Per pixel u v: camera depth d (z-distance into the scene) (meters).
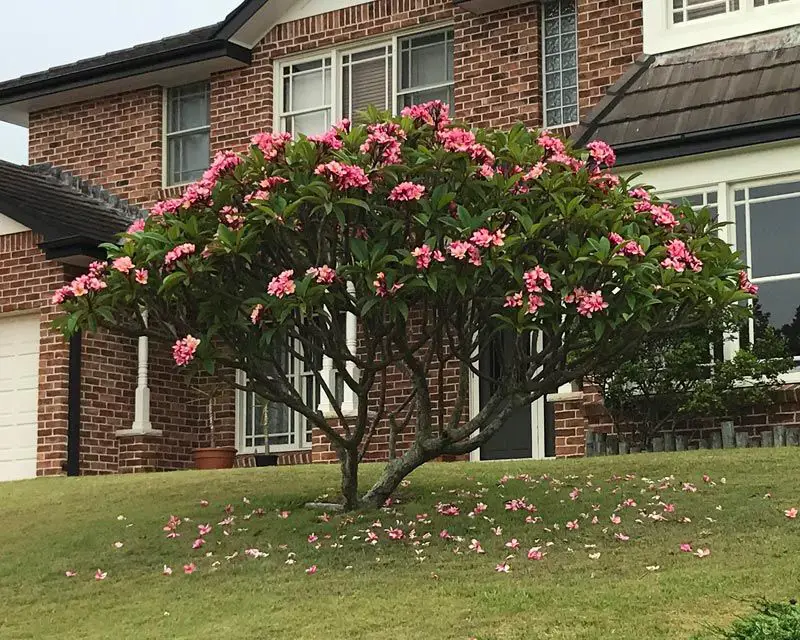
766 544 9.02
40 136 21.61
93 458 18.08
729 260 11.02
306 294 9.71
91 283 10.24
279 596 9.02
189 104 20.62
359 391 10.68
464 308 10.73
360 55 19.09
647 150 14.66
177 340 10.56
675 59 16.11
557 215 10.18
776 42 15.51
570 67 17.42
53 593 9.80
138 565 10.30
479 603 8.28
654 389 13.93
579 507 10.62
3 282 18.48
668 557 9.00
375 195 10.20
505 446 17.08
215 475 13.73
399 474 11.26
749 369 13.48
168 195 20.25
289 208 9.80
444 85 18.31
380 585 9.03
